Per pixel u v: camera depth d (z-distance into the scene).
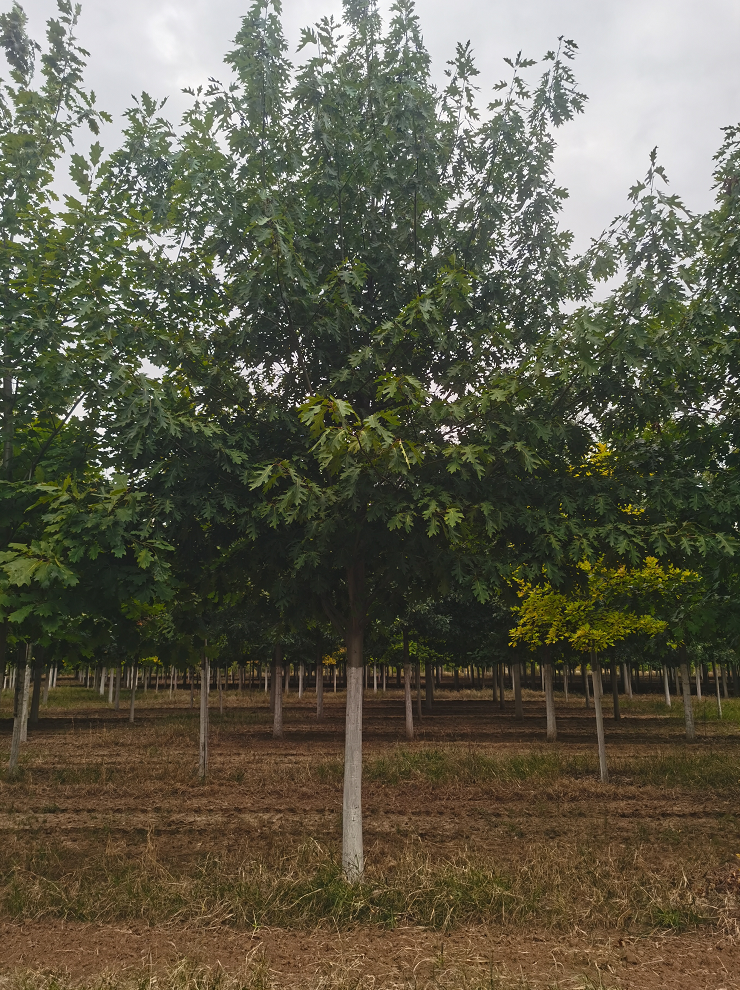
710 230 7.03
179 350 5.49
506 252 6.56
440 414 5.07
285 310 5.90
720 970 4.41
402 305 6.21
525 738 16.72
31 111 6.72
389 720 21.67
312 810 8.87
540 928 5.10
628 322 5.52
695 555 5.59
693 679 43.94
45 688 29.03
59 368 5.52
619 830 7.83
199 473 5.52
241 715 23.33
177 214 5.96
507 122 6.15
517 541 5.80
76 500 4.93
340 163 5.98
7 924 5.12
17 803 9.20
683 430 6.50
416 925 5.15
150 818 8.45
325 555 5.88
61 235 5.88
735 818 8.35
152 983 4.06
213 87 5.95
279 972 4.33
